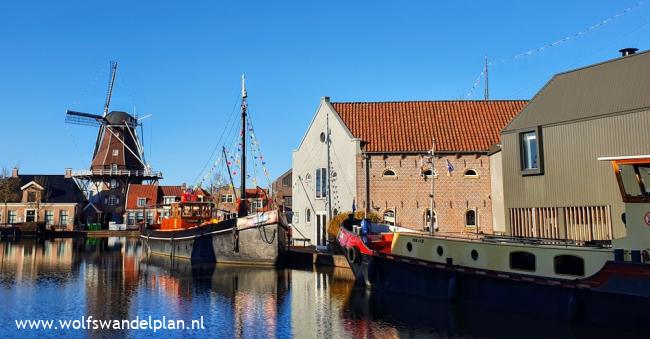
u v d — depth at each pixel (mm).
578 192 20219
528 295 14031
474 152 27125
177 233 31078
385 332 13094
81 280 21719
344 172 28469
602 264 12859
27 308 15922
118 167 72438
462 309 15023
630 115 18844
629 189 12719
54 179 70438
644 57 19688
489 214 26891
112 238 56062
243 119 30438
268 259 25875
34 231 56688
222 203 57344
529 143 22344
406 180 27391
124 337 12680
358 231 19891
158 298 17562
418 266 16812
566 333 12414
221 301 16984
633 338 11891
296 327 13609
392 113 30000
